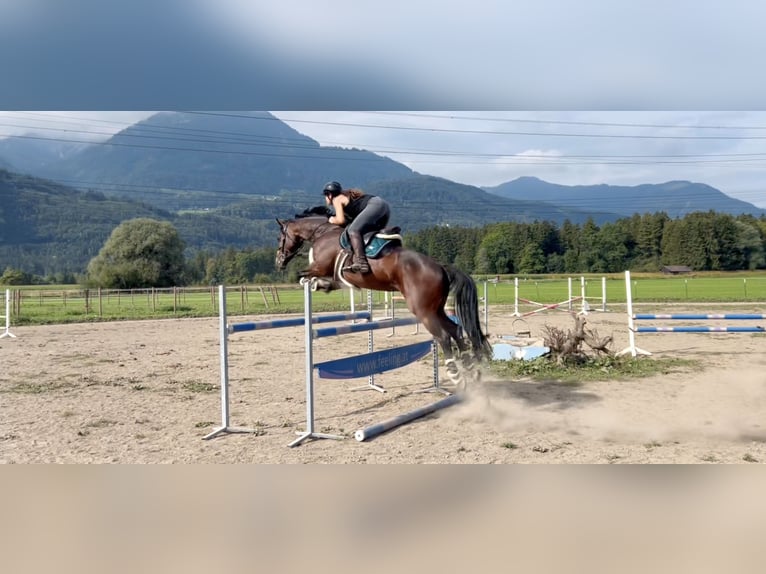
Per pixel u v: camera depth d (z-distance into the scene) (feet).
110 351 40.45
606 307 74.13
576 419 19.77
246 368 32.48
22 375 30.35
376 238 19.81
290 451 16.69
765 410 20.83
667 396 23.29
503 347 32.07
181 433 18.83
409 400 23.71
